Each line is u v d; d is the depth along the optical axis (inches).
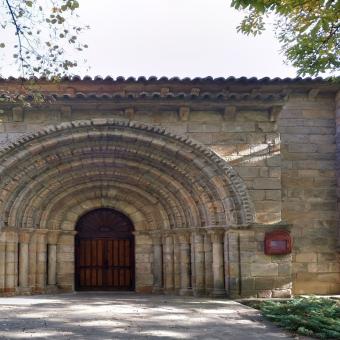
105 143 623.8
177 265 681.6
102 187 701.3
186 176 636.1
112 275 732.0
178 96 596.1
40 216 676.1
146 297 639.1
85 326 432.1
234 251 604.4
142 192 695.7
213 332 414.6
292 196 667.4
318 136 680.4
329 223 667.4
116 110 613.9
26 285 652.1
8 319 462.0
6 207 621.3
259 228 605.0
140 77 677.3
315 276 658.2
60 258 708.0
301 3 392.8
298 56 430.6
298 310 498.6
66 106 599.2
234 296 598.9
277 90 684.7
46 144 605.9
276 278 601.3
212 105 608.7
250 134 621.6
